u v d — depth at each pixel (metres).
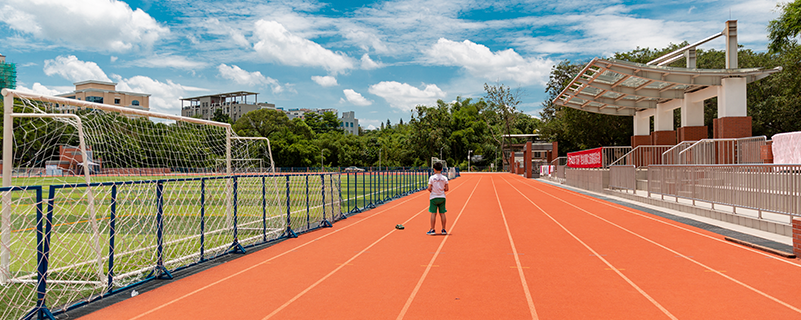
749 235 9.55
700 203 14.76
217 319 4.77
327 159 99.75
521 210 15.96
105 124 13.05
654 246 8.59
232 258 8.02
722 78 18.39
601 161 25.52
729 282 5.89
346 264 7.35
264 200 9.79
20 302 5.54
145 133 15.62
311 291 5.78
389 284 6.05
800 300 5.09
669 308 4.87
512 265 7.10
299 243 9.51
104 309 5.20
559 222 12.44
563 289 5.69
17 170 9.51
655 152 24.25
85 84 104.12
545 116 62.72
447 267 7.01
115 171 14.58
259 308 5.12
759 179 10.17
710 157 18.20
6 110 6.34
